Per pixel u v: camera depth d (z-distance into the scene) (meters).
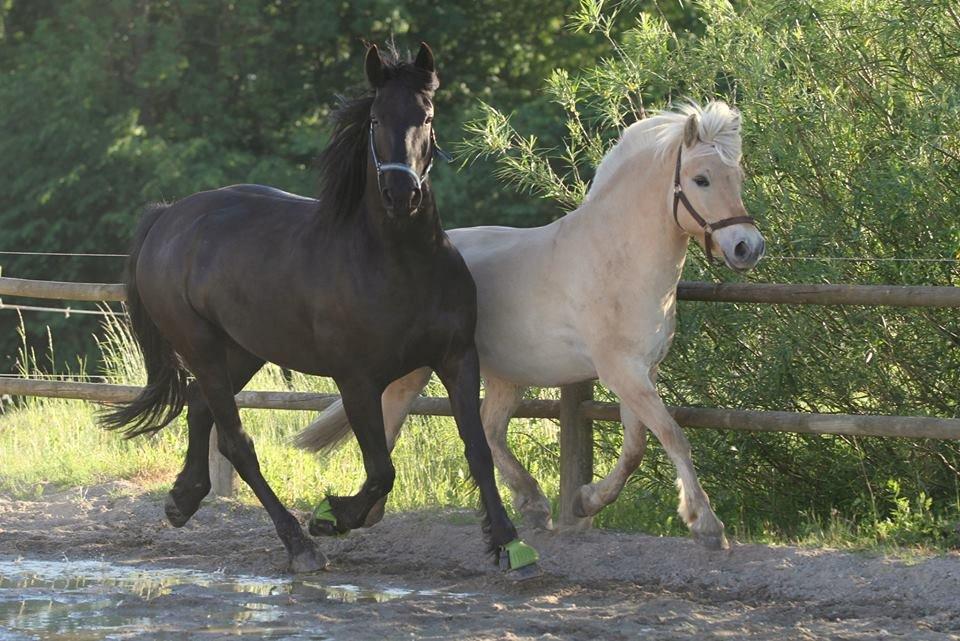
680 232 8.34
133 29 30.08
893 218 9.62
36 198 28.95
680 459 8.48
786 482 10.76
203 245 9.27
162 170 27.98
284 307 8.64
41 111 29.53
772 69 10.35
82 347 29.72
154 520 11.12
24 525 11.07
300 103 32.44
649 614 7.75
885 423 8.66
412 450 12.81
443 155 8.34
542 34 33.44
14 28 32.91
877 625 7.43
